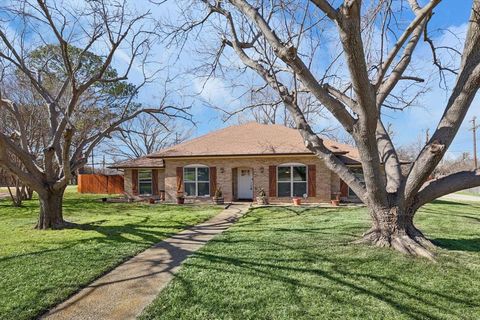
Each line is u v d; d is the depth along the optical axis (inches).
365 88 216.1
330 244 275.4
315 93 237.3
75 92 413.7
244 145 751.7
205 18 351.6
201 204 697.6
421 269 209.8
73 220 464.8
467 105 231.9
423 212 513.3
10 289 185.2
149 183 841.5
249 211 561.3
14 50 383.6
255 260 234.8
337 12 187.6
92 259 246.5
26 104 665.0
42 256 255.6
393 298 167.3
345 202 689.0
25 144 418.9
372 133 238.7
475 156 1302.9
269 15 294.2
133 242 307.7
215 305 161.6
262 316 149.6
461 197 1024.9
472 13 223.3
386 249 253.0
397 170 283.0
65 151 386.0
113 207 655.8
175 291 179.6
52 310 162.2
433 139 240.2
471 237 306.8
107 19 397.7
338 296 170.1
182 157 737.6
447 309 155.3
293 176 706.2
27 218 492.1
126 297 177.2
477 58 226.2
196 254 254.4
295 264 222.8
